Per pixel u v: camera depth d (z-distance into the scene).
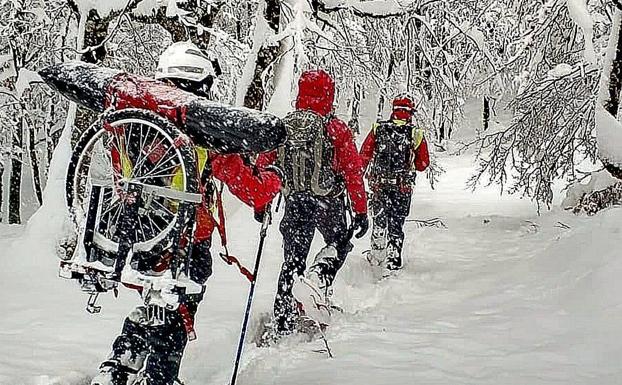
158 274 3.09
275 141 3.07
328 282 5.36
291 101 8.26
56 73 3.40
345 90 10.86
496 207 15.05
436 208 15.12
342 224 5.43
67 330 4.74
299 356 4.45
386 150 7.67
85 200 3.27
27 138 16.28
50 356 4.20
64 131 7.06
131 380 3.25
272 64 8.59
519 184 12.89
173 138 3.04
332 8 8.55
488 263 7.75
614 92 6.95
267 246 7.80
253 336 4.94
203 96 3.44
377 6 8.56
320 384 3.89
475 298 5.97
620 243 5.89
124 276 3.01
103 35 7.26
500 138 12.41
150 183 3.12
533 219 11.66
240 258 7.25
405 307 5.86
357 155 5.31
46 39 12.85
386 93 10.83
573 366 4.12
